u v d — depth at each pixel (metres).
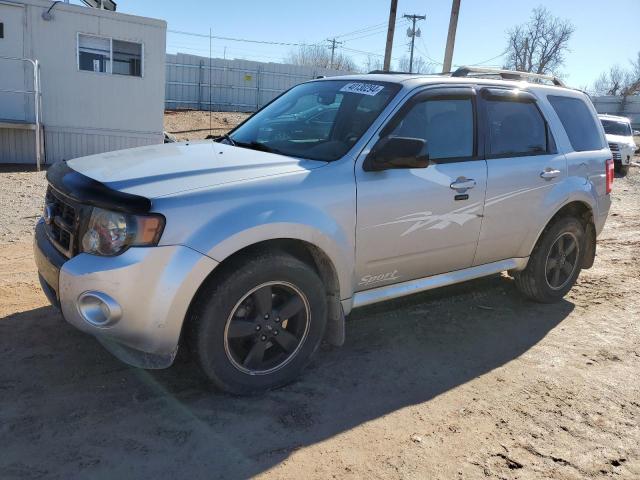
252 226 3.01
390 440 2.96
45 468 2.57
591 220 5.21
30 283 4.83
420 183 3.79
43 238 3.36
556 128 4.91
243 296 3.08
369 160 3.57
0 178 10.88
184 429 2.93
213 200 2.98
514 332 4.47
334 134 3.78
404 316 4.66
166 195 2.90
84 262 2.87
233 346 3.20
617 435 3.13
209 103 30.47
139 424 2.94
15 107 13.28
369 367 3.75
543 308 5.05
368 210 3.53
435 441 2.98
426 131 3.96
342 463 2.76
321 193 3.33
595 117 5.45
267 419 3.07
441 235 4.00
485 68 4.83
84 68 13.74
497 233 4.39
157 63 14.41
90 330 2.93
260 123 4.35
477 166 4.17
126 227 2.81
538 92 4.89
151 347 2.93
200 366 3.09
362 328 4.37
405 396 3.42
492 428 3.13
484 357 4.00
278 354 3.40
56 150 13.90
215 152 3.67
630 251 7.44
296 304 3.34
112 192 2.89
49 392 3.17
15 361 3.47
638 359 4.10
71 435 2.81
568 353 4.14
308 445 2.88
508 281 5.67
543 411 3.33
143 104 14.50
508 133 4.52
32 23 12.98
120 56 14.05
